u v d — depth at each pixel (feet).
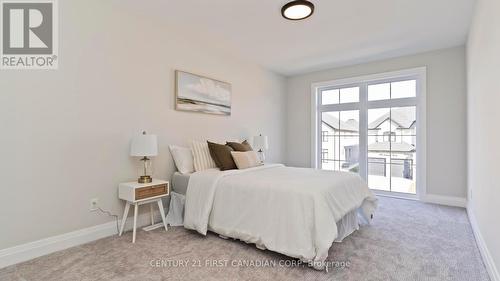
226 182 8.18
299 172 9.61
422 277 5.86
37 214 6.84
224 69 12.85
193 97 11.10
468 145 10.89
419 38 11.14
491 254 6.00
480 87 7.73
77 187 7.63
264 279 5.76
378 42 11.60
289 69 15.94
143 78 9.35
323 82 16.14
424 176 12.89
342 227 7.86
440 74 12.44
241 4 8.43
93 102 7.98
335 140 16.26
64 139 7.36
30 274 5.92
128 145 8.91
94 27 7.99
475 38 8.57
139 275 5.90
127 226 8.79
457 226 9.24
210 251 7.17
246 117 14.24
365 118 15.11
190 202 8.73
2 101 6.32
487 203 6.57
